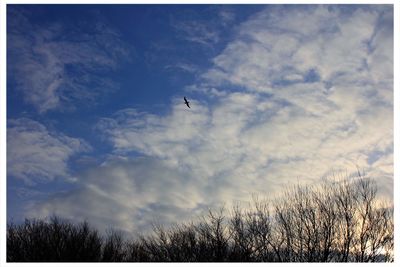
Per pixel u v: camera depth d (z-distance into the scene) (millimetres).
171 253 20984
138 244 21422
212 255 20750
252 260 20828
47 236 19156
